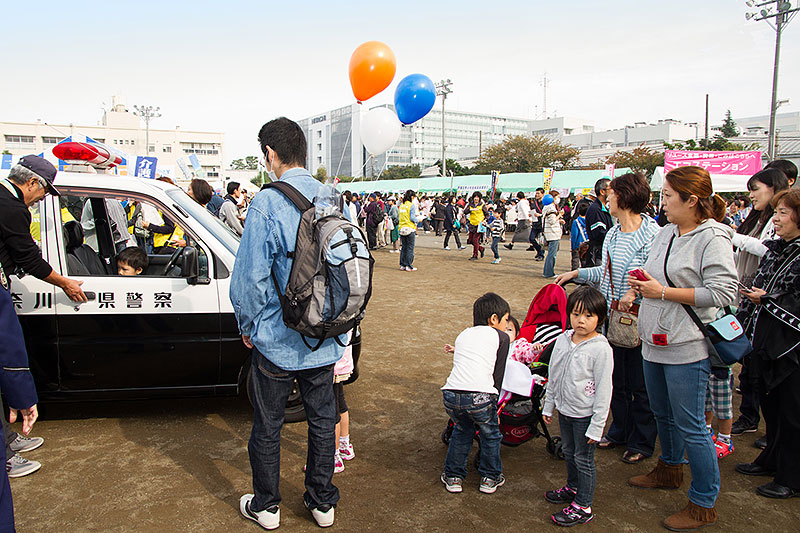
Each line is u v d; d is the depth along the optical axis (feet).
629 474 11.59
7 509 6.64
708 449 9.25
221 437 12.84
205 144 213.05
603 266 12.34
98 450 12.12
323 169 172.45
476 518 9.83
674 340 9.25
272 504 9.30
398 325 23.72
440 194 115.65
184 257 12.30
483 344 10.52
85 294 12.00
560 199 72.59
